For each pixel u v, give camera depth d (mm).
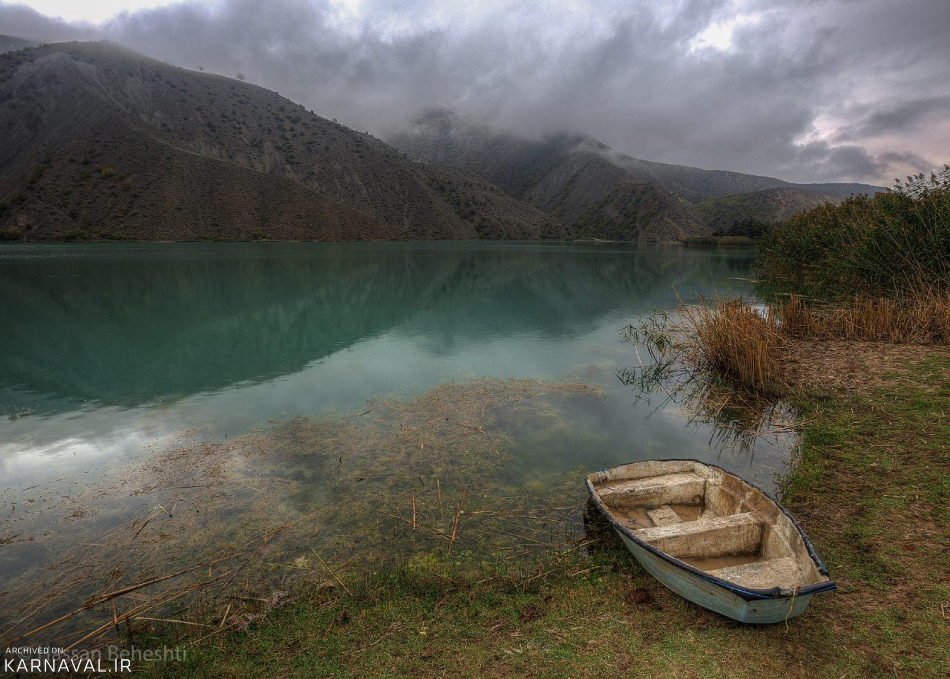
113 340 16484
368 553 5242
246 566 5074
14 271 36312
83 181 101938
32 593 4777
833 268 15750
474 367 12703
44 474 7203
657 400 10031
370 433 8391
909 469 6078
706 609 4066
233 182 111250
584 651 3750
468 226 157000
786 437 7828
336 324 18953
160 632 4219
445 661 3723
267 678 3641
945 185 12344
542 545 5281
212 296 26188
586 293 27109
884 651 3555
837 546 4820
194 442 8203
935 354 10016
